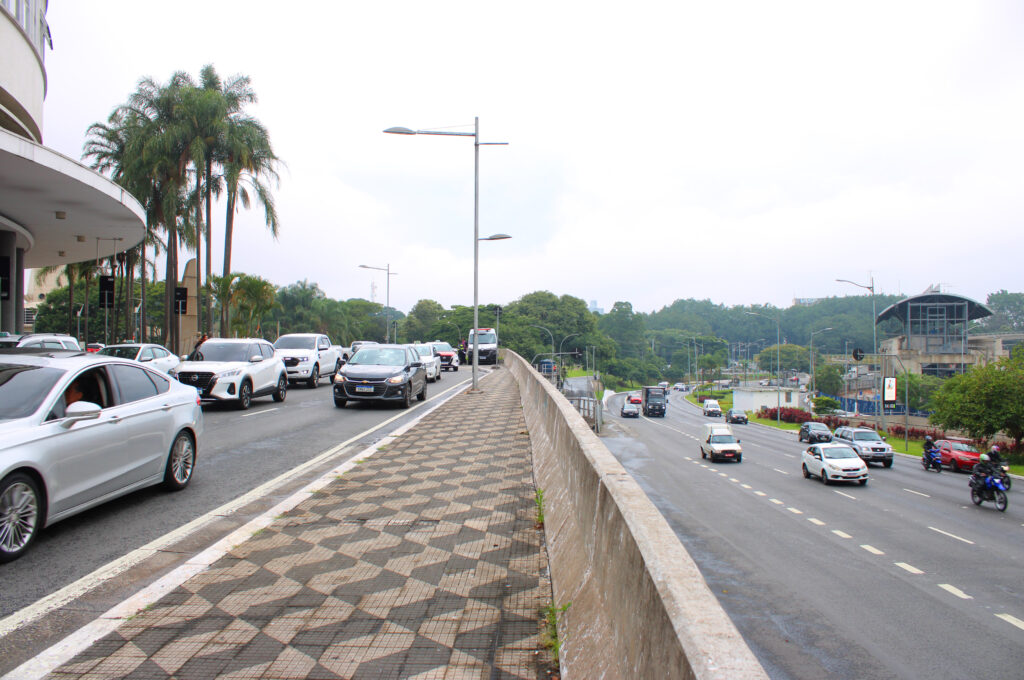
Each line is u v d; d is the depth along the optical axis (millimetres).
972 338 78000
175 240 36562
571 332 121500
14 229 23375
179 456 7629
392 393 17016
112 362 6797
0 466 4965
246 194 40000
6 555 5105
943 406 37531
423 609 4309
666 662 1939
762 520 17172
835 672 7340
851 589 10711
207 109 36375
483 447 10758
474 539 5801
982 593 10469
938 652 7934
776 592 10555
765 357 169250
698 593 2066
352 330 98625
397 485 7938
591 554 3881
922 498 21656
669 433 54625
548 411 10211
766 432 61656
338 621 4121
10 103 19062
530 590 4617
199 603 4391
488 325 108375
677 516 17734
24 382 5828
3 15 17812
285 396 19672
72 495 5766
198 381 15797
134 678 3412
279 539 5793
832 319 167875
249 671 3492
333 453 10422
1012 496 22844
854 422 62000
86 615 4242
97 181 18359
